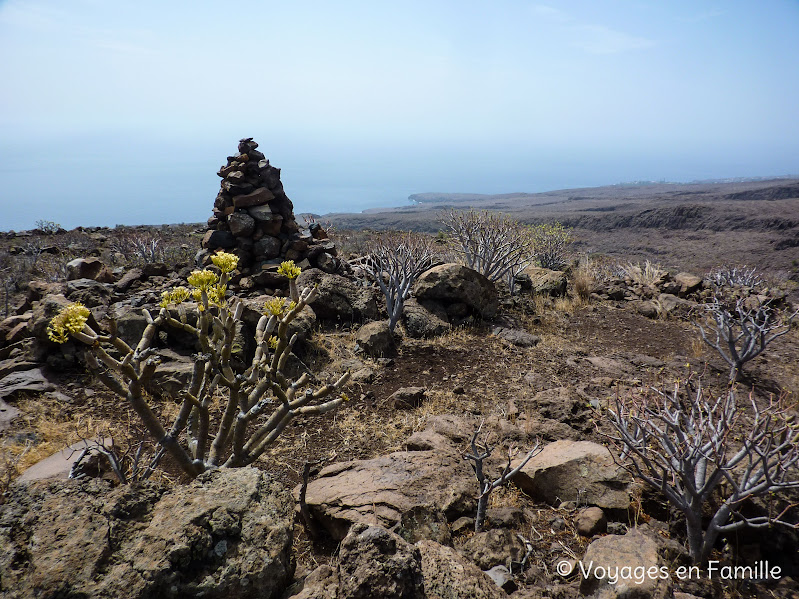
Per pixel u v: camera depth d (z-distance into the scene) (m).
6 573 2.19
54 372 6.13
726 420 3.57
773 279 17.36
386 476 4.00
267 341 3.76
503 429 5.04
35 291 8.20
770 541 3.49
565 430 5.01
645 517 3.96
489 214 10.88
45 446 4.63
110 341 2.94
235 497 2.64
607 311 10.07
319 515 3.74
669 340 8.41
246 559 2.43
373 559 2.45
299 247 9.82
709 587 3.15
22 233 18.62
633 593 2.81
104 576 2.21
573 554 3.52
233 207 9.55
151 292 8.22
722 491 3.69
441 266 8.95
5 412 5.20
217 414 5.38
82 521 2.38
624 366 7.06
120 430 5.06
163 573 2.26
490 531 3.56
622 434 3.80
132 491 2.59
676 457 3.51
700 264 41.25
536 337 8.14
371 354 7.16
